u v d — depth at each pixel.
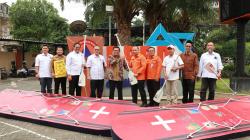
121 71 11.94
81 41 14.52
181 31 32.53
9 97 11.46
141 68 11.59
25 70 33.81
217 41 39.94
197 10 28.08
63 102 10.03
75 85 11.88
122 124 7.52
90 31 37.28
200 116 8.16
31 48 40.38
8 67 35.81
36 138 8.34
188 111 8.22
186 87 11.73
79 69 11.80
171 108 8.20
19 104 10.82
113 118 8.48
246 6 16.95
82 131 8.76
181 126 7.66
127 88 15.12
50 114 9.70
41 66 12.05
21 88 21.83
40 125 9.62
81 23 17.98
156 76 11.58
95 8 28.95
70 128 8.98
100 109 9.16
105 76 12.02
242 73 18.52
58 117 9.43
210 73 11.24
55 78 12.11
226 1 18.55
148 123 7.56
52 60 12.12
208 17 29.50
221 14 19.25
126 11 26.78
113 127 7.46
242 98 9.61
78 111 9.38
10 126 9.58
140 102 13.50
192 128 7.68
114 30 35.00
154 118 7.75
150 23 29.36
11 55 36.38
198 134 7.56
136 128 7.39
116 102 9.33
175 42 15.69
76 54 11.84
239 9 17.33
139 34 40.53
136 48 11.79
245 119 8.70
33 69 35.56
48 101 10.35
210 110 8.54
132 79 11.78
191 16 29.81
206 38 41.75
